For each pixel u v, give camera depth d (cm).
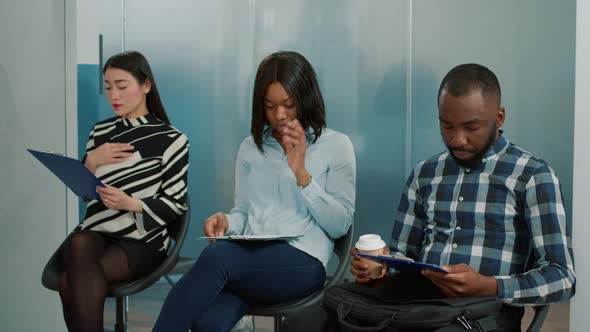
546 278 165
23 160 276
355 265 190
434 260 191
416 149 320
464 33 311
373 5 324
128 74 240
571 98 294
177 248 230
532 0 299
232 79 340
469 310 155
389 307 161
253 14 338
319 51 331
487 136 180
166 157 239
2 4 272
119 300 232
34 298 278
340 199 223
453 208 191
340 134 230
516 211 182
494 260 181
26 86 277
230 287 199
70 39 284
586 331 203
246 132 339
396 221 209
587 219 203
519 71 302
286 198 226
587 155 203
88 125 335
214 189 343
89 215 233
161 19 342
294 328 176
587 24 203
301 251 210
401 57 321
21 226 276
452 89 179
